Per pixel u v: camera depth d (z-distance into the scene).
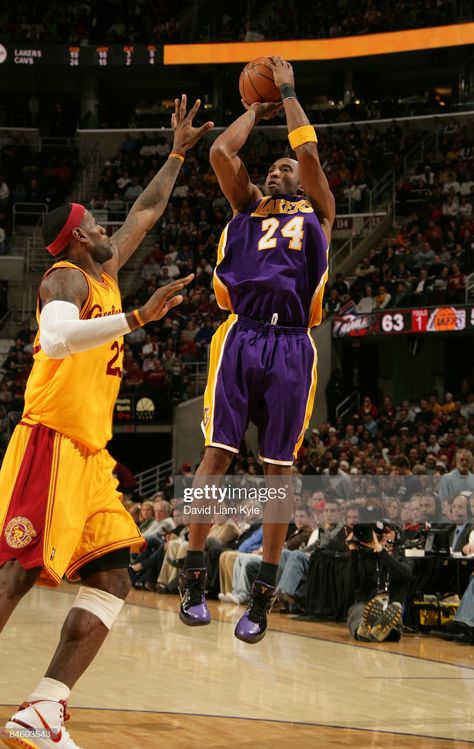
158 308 3.25
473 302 16.86
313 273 3.66
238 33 25.94
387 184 22.36
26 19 25.80
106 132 25.36
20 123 26.12
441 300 17.00
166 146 24.83
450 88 26.42
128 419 17.98
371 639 7.50
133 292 21.97
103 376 3.50
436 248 19.48
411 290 18.16
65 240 3.58
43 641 7.17
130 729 4.31
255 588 3.66
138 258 22.53
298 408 3.62
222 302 3.77
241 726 4.42
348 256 21.14
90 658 3.42
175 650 6.94
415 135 23.55
